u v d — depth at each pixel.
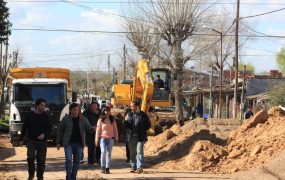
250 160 16.62
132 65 67.62
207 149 18.16
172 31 50.88
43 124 14.35
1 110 42.81
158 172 16.83
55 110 25.78
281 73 79.50
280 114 19.66
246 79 66.06
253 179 13.26
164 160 19.09
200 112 47.69
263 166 13.87
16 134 25.72
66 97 26.22
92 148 18.86
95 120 18.75
